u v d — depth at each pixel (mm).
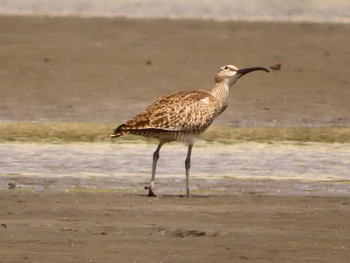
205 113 16125
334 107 24453
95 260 11234
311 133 21828
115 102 24312
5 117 22984
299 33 32375
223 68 16734
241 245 11984
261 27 33562
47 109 23672
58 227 12773
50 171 17219
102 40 29844
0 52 27625
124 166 17812
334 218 13594
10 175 16797
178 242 12078
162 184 16422
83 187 15953
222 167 17891
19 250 11602
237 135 21328
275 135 21469
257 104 24281
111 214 13664
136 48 28875
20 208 13945
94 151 19109
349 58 28656
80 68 26562
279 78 26297
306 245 12031
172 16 37562
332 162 18453
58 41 29375
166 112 15773
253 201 14898
